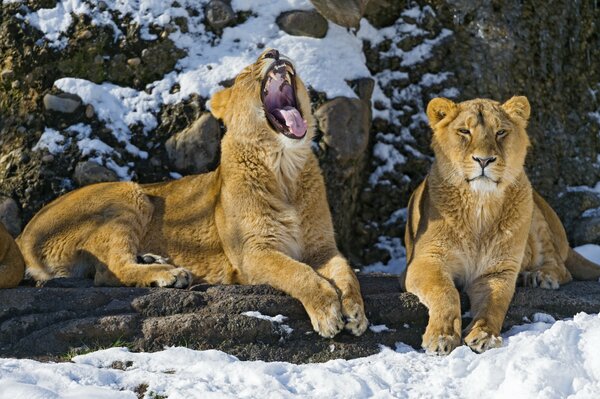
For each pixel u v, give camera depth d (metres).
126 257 11.40
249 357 9.58
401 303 10.27
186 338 9.68
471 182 10.45
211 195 11.96
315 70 14.16
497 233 10.67
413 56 15.32
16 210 13.59
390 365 8.86
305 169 11.42
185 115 13.99
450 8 15.47
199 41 14.58
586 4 16.09
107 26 14.48
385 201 14.63
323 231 11.45
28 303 10.20
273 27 14.62
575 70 15.92
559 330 8.73
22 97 14.26
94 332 9.73
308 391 8.30
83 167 13.55
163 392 8.20
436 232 10.82
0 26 14.55
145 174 13.82
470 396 8.12
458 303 9.87
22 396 7.84
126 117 14.07
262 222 11.03
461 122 10.62
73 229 11.80
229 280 11.42
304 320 10.05
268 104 11.35
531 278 11.27
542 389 7.77
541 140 15.26
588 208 14.79
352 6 14.59
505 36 15.35
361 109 14.02
